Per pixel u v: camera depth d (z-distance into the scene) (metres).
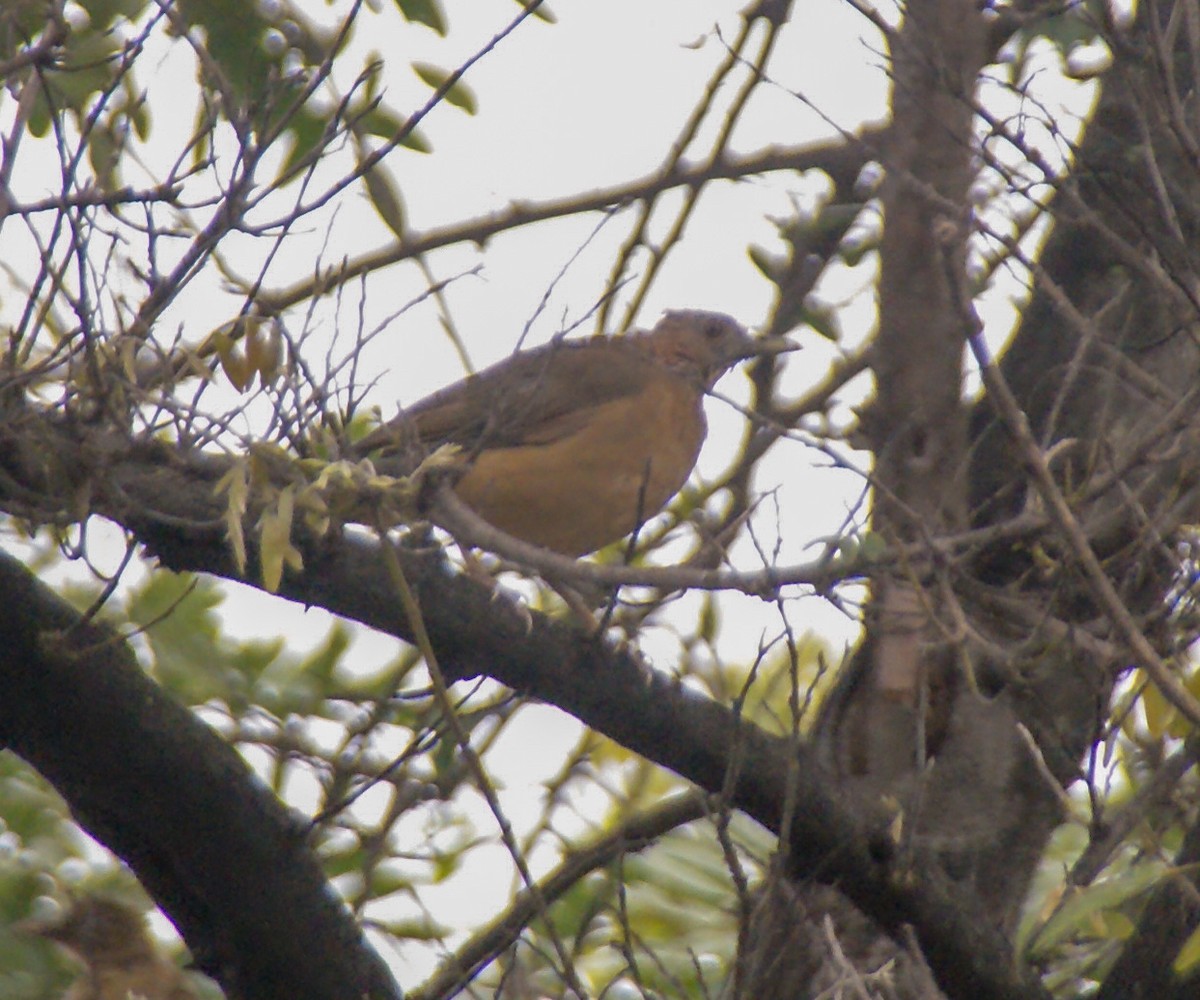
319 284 8.68
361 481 8.29
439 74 11.66
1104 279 11.74
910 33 11.45
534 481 12.59
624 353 13.57
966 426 11.69
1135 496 8.98
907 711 11.40
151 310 8.63
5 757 13.23
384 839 11.30
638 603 10.42
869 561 8.48
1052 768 11.34
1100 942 11.34
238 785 9.59
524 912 11.11
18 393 8.51
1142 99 10.13
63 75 10.18
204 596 13.81
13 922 11.79
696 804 12.06
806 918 9.34
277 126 8.70
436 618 9.68
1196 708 8.16
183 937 10.10
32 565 12.66
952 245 8.37
